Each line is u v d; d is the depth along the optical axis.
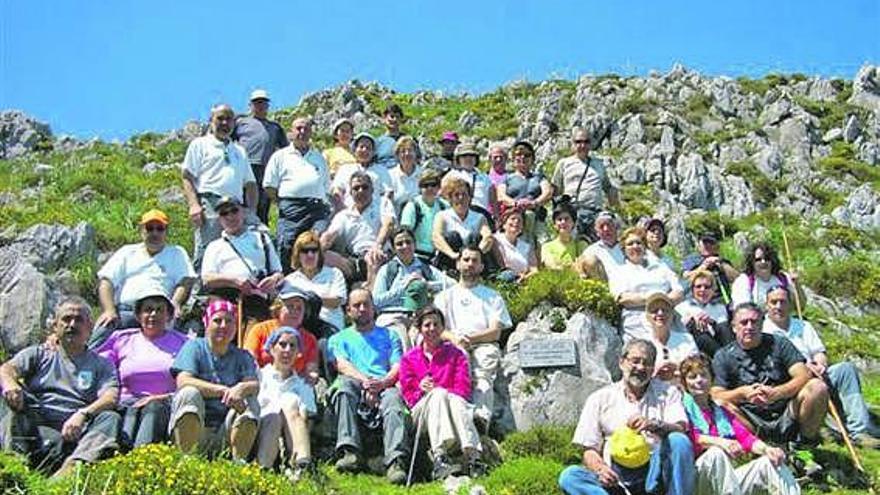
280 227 16.39
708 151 39.66
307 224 16.31
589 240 17.86
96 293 17.11
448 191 16.17
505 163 18.28
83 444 11.09
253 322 14.04
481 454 12.30
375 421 12.55
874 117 43.50
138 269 14.04
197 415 11.28
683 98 44.97
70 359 11.78
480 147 41.09
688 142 39.84
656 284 15.04
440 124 44.84
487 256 16.05
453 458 12.19
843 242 31.38
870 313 24.84
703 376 11.95
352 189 16.12
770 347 12.80
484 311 14.09
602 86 46.28
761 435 12.62
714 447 11.13
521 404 13.80
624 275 15.19
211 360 11.85
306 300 13.52
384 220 15.99
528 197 17.70
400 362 12.96
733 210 34.91
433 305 13.41
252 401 11.66
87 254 18.23
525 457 12.31
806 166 39.31
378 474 12.29
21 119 38.75
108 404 11.52
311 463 11.89
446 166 18.23
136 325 13.57
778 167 38.59
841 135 42.41
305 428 11.99
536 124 42.56
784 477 11.23
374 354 13.17
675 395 11.41
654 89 45.44
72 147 38.00
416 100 49.50
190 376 11.70
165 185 26.72
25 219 19.11
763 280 15.16
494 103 47.59
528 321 14.54
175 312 13.82
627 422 11.03
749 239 30.80
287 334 12.34
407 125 44.81
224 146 16.11
